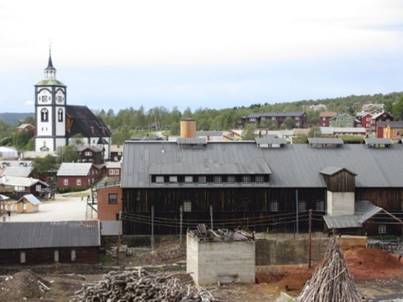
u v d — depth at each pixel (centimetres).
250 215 6844
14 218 8312
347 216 6719
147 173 6900
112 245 6494
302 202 6919
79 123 16300
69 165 11956
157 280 3397
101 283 3309
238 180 6850
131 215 6712
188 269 5338
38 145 15900
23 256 5747
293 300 4188
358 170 7244
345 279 2881
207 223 6788
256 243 6041
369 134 16425
